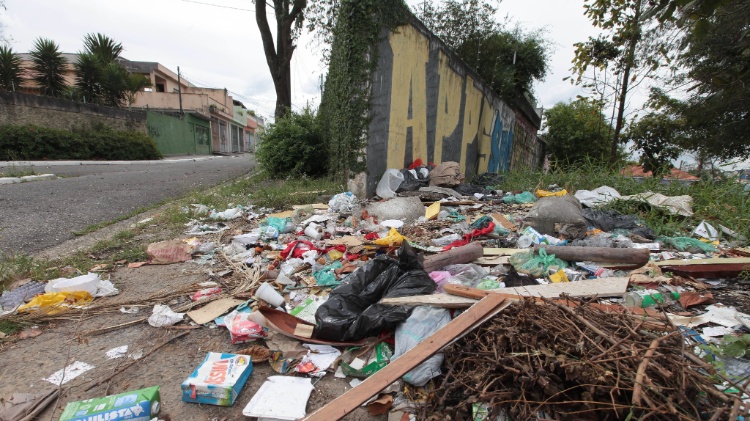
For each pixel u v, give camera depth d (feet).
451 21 44.75
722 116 31.58
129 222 17.58
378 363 6.61
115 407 5.45
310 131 31.65
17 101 47.09
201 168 48.70
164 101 95.09
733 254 11.90
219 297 9.36
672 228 14.52
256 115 180.34
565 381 5.02
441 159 31.58
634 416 4.45
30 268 10.69
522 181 26.94
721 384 5.04
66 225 16.31
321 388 6.36
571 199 15.74
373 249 12.16
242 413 5.76
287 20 39.50
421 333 6.83
